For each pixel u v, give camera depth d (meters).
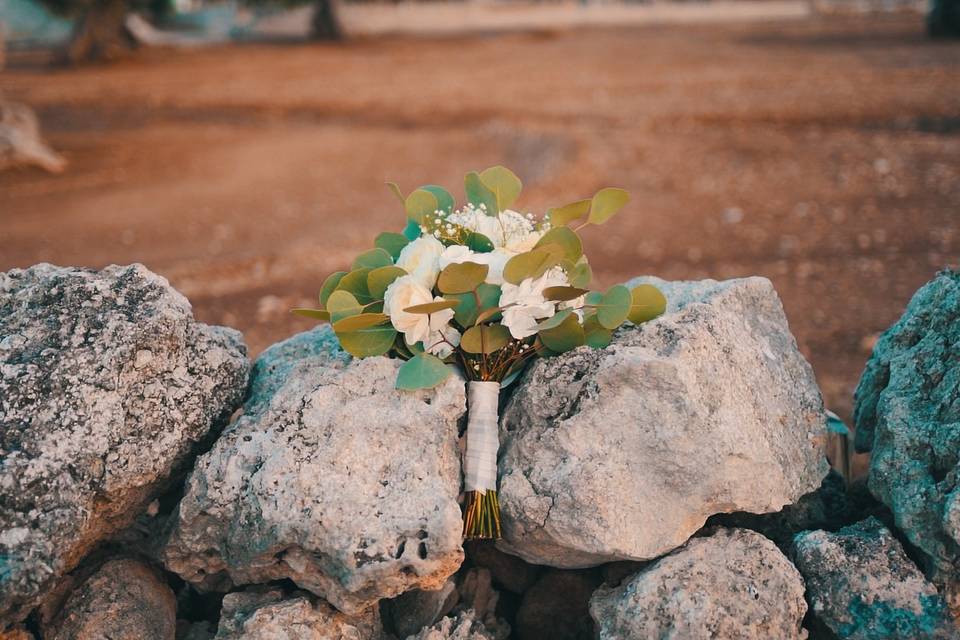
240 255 11.01
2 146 16.31
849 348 7.22
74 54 32.38
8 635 2.86
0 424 2.77
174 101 23.55
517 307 3.03
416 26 43.28
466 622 3.05
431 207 3.42
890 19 40.31
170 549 3.07
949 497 2.84
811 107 17.95
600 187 13.38
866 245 10.23
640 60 28.17
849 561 2.96
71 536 2.76
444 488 2.89
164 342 3.04
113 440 2.89
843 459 3.83
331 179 15.62
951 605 2.91
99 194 15.03
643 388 2.98
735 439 2.96
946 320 3.33
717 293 3.51
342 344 3.13
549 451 3.01
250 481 2.91
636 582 2.91
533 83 24.11
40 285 3.06
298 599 2.95
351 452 2.93
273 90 24.86
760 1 48.38
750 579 2.91
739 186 13.16
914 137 15.27
